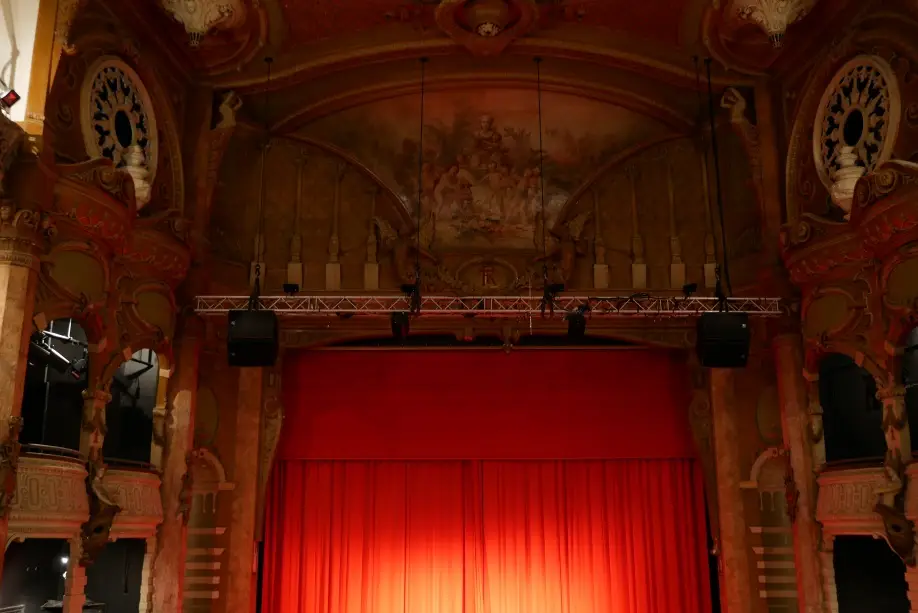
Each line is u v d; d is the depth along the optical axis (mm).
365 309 15070
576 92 17094
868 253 13219
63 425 14336
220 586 15516
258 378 16469
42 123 11422
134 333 13734
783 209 15656
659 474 17406
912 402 14219
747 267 16484
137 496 13648
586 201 17562
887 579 14352
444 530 17219
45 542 13797
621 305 16250
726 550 15750
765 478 15812
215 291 16281
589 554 17141
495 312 15086
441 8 15039
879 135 13406
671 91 16953
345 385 17250
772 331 15625
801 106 15227
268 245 17188
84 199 11984
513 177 17500
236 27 15180
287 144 17578
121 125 14008
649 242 17391
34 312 11328
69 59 12594
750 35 15359
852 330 13695
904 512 12281
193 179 15688
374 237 17328
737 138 16969
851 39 13867
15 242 11016
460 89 17156
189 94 16094
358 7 15438
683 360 17406
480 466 17469
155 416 14562
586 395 17297
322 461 17359
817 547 14172
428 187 17484
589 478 17438
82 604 12008
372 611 16844
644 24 15734
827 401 15578
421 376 17312
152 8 14250
